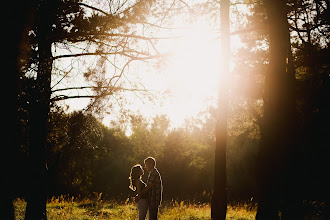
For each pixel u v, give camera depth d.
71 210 13.87
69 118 9.27
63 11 7.93
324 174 14.12
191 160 34.06
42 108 8.12
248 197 34.12
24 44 6.96
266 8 9.13
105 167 51.81
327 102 13.67
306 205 12.13
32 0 6.83
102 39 8.98
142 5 8.85
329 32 12.34
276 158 8.74
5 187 5.32
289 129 8.84
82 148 10.02
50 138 9.69
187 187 33.62
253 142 35.59
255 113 16.55
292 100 9.18
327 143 14.20
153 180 7.57
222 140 7.58
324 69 12.98
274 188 8.66
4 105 5.39
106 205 17.02
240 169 36.47
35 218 8.62
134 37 9.15
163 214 13.76
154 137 33.47
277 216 8.58
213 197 7.45
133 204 17.80
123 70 9.60
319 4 11.49
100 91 9.11
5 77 5.43
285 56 9.00
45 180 8.88
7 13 5.49
